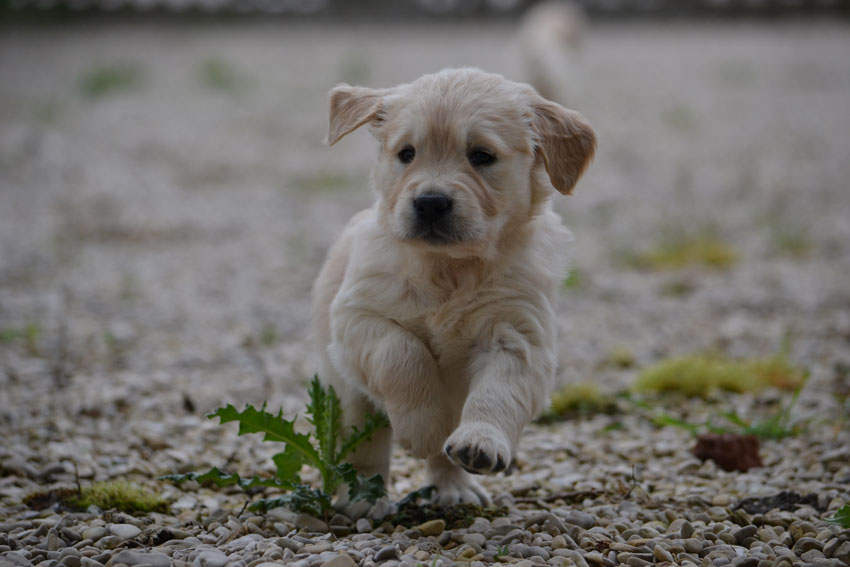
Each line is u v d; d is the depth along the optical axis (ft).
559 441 26.48
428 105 18.80
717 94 103.45
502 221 18.74
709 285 46.96
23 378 31.45
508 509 20.92
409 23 158.40
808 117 92.02
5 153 77.56
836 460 23.71
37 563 17.19
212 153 81.35
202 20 154.30
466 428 17.08
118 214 62.64
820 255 52.11
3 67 116.47
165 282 47.83
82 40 136.46
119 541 18.34
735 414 27.71
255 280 48.91
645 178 73.46
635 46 136.26
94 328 38.91
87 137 84.74
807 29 146.92
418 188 18.04
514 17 158.30
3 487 21.71
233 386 31.81
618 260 52.39
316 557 16.98
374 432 20.21
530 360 18.26
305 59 123.54
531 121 19.25
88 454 24.21
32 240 55.16
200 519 20.30
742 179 71.97
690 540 18.16
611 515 20.30
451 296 18.62
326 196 69.41
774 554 17.65
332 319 19.71
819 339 37.09
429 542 18.22
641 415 29.19
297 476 21.01
